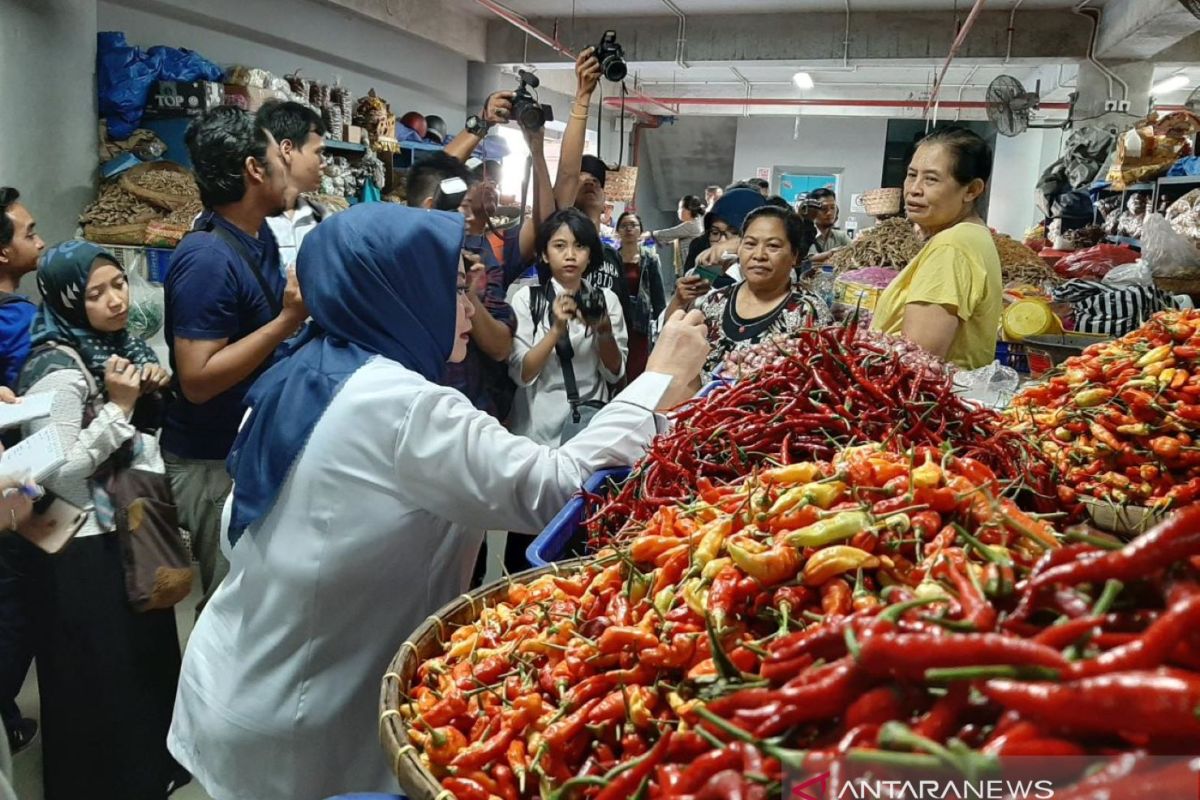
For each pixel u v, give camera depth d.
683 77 13.32
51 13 4.54
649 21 10.01
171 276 2.44
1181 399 1.77
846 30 9.55
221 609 1.63
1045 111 13.27
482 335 3.05
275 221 3.32
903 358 1.84
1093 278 5.58
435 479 1.45
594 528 1.54
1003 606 0.80
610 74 4.58
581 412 3.28
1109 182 7.78
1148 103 9.36
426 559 1.57
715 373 2.27
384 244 1.51
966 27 8.02
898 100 13.83
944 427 1.55
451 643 1.26
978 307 2.55
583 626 1.15
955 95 13.70
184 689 1.65
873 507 1.04
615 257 3.82
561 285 3.30
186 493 2.64
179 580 2.25
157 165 5.05
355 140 6.98
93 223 4.73
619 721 0.98
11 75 4.35
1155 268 4.72
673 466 1.54
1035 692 0.59
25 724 2.63
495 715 1.05
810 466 1.17
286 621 1.51
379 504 1.47
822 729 0.74
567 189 4.00
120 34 5.08
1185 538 0.67
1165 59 9.25
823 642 0.79
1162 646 0.59
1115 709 0.55
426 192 3.40
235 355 2.37
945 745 0.65
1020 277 5.46
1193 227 5.40
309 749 1.55
